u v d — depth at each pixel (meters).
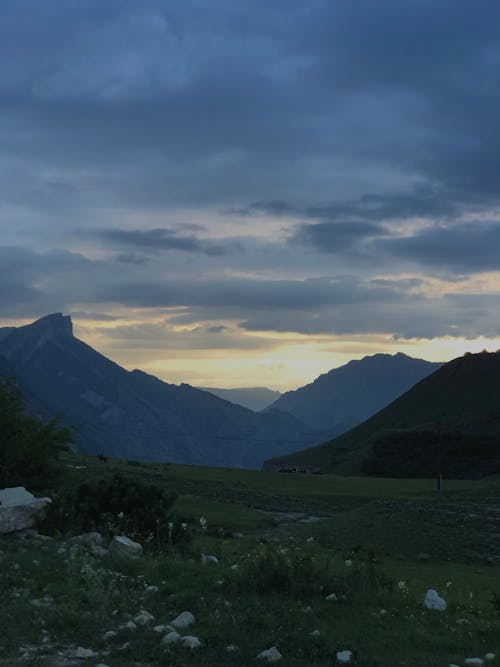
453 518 50.12
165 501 22.75
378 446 194.50
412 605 14.28
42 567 15.16
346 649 10.36
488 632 12.18
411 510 52.28
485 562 41.84
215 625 11.25
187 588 13.78
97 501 22.48
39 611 11.69
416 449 186.12
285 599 13.16
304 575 14.13
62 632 10.84
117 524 21.62
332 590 14.09
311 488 83.88
